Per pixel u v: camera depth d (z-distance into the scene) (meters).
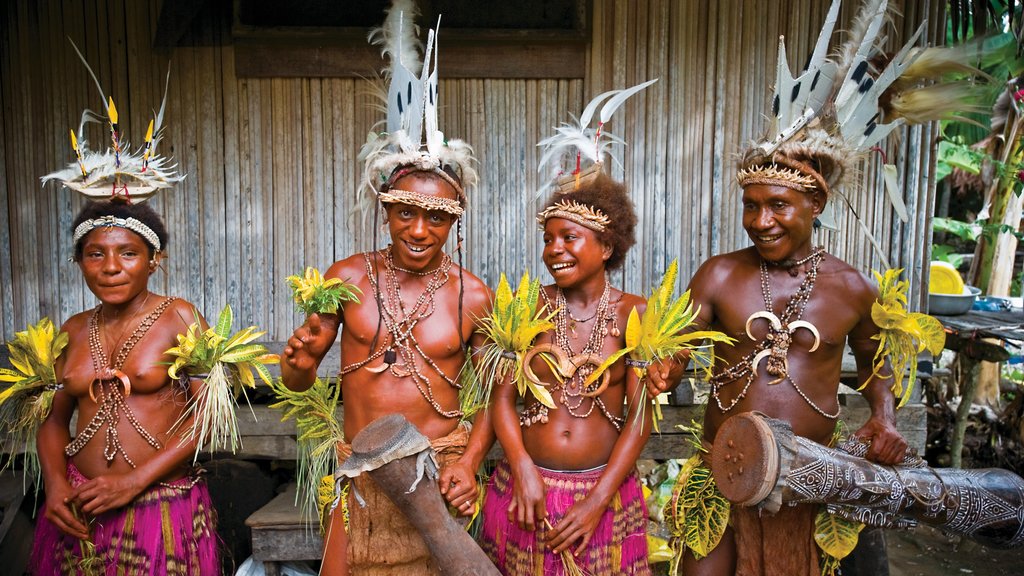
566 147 2.92
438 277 2.49
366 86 3.55
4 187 3.56
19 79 3.51
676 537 2.73
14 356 2.62
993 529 2.48
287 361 2.34
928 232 3.71
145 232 2.49
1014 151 4.92
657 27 3.55
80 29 3.48
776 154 2.43
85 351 2.56
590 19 3.53
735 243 3.70
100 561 2.51
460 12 3.54
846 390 3.51
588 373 2.42
